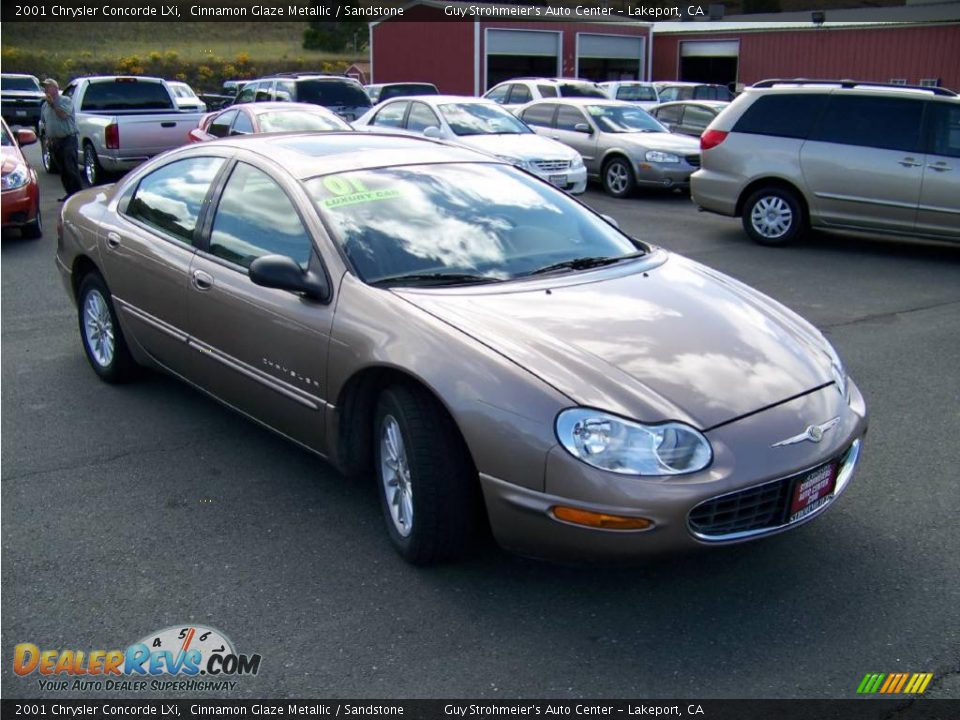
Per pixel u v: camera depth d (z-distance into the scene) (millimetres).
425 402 3441
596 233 4609
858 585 3496
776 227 10461
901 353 6434
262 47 59844
